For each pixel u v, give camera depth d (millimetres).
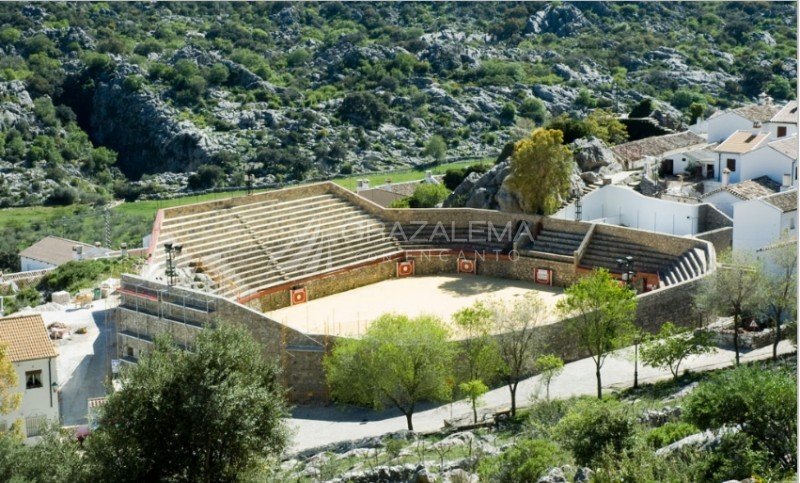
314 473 50875
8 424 67625
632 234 98562
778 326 66750
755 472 38625
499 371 71188
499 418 63812
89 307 92250
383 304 96250
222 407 44875
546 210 105438
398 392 69688
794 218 91312
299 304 97250
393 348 65812
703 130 140000
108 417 45844
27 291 107375
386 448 55125
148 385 45562
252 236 100250
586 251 100500
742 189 103562
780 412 40750
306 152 191500
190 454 45500
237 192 178750
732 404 41406
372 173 180750
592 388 68875
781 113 116938
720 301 68500
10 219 168875
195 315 78250
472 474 44781
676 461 40250
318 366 75250
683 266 91500
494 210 107938
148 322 81062
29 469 46781
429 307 94562
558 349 75000
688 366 69188
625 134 137125
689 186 111000
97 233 158375
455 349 70625
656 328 78875
